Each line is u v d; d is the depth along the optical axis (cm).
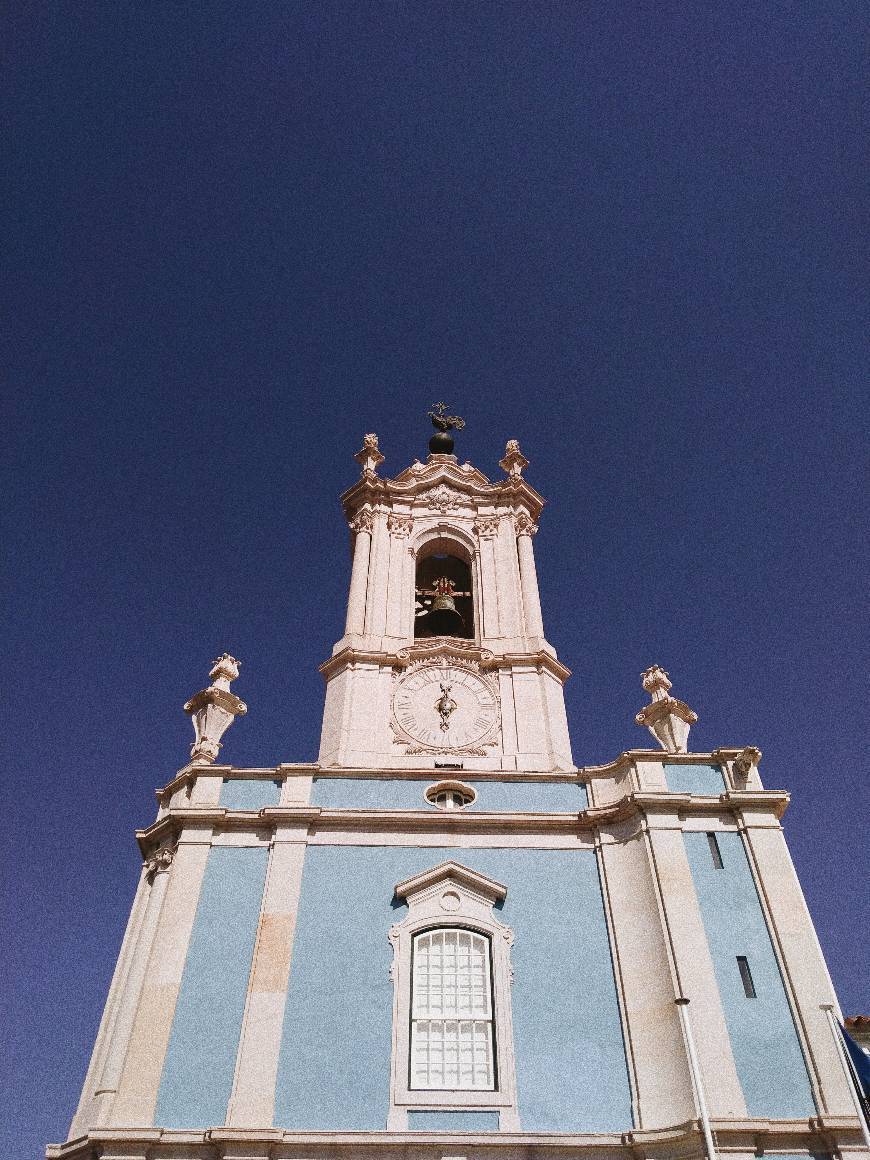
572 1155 1490
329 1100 1556
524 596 2800
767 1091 1534
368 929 1788
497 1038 1636
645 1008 1658
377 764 2298
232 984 1703
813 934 1730
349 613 2723
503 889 1839
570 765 2388
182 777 2078
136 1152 1478
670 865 1831
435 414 3816
